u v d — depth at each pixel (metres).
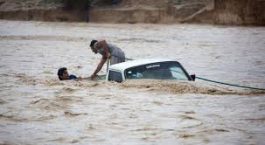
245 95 31.94
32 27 171.62
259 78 49.88
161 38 117.56
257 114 24.91
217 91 33.41
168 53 80.38
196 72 55.31
